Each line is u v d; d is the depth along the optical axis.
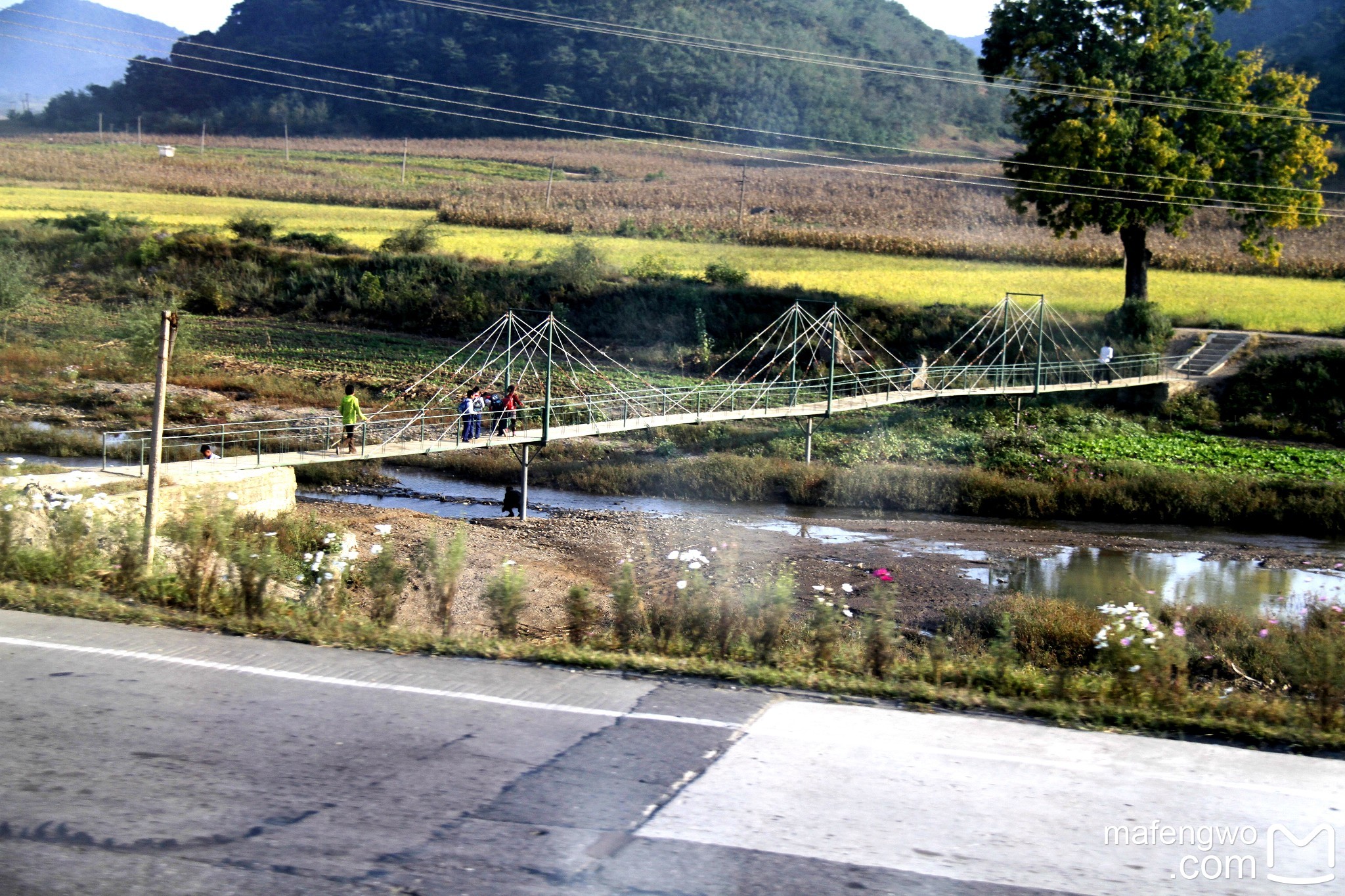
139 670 7.70
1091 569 24.03
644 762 6.20
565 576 20.88
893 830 5.39
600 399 40.69
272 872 4.88
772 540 25.94
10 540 11.33
